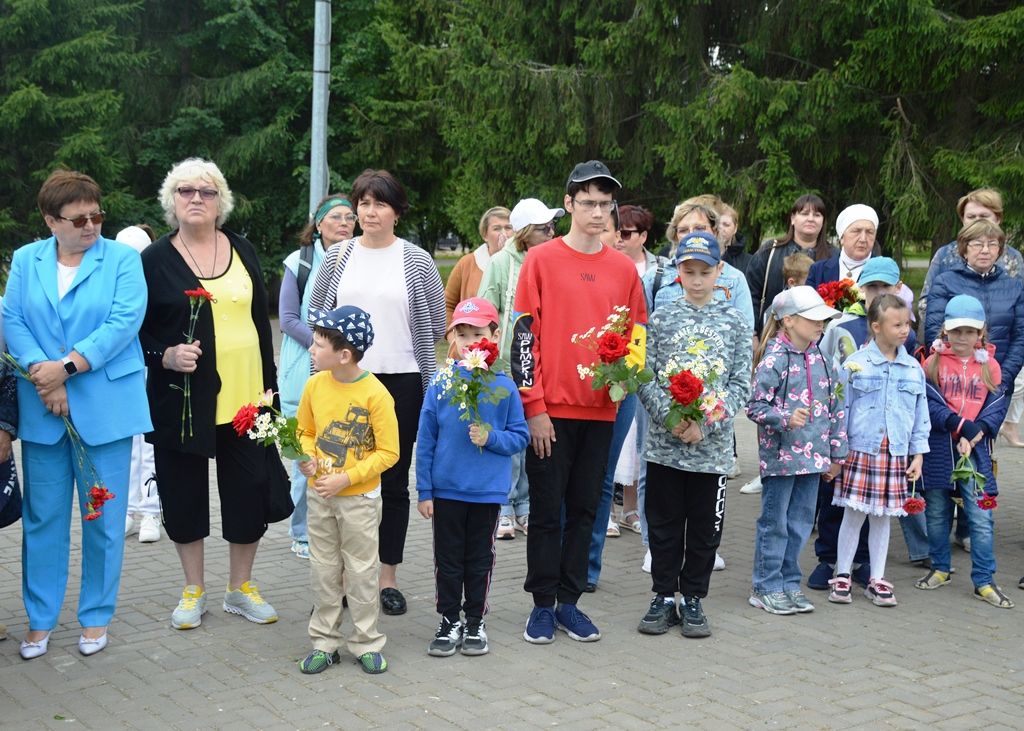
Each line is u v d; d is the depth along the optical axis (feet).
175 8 81.92
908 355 18.65
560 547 16.22
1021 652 15.93
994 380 19.08
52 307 14.94
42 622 15.12
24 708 13.30
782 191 52.60
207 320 16.07
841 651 15.83
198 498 16.43
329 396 14.94
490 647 15.79
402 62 63.57
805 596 18.48
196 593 16.62
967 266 21.16
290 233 84.58
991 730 12.98
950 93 50.96
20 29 68.74
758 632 16.67
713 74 54.60
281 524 23.08
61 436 15.08
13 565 19.66
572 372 15.80
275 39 80.18
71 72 71.10
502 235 24.16
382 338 17.07
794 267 23.80
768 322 19.04
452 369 14.98
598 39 58.54
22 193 71.46
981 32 46.44
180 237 16.52
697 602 16.60
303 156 79.71
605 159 60.95
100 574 15.38
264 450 16.79
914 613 17.87
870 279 20.34
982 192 22.38
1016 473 29.58
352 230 19.99
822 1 51.57
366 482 14.74
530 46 61.67
